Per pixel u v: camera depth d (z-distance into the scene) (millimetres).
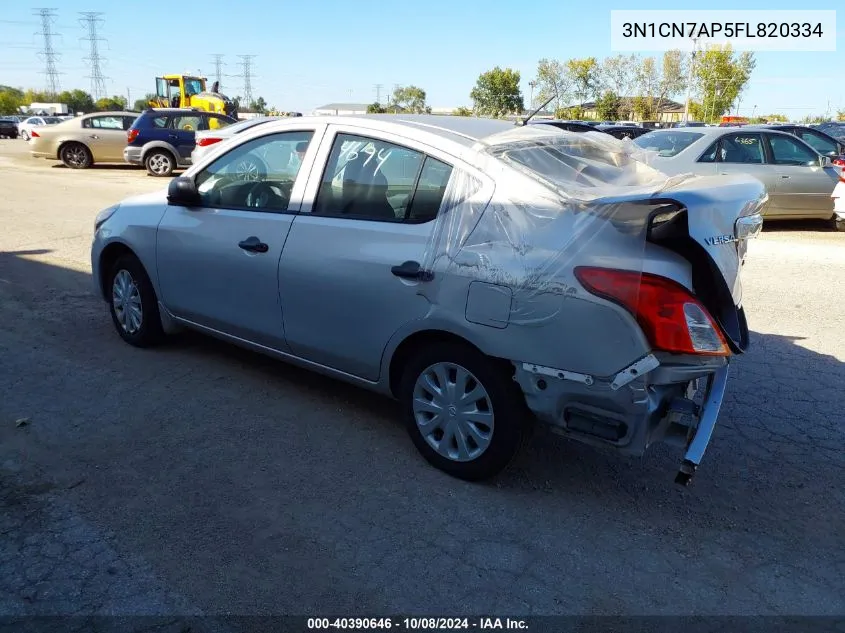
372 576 2822
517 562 2938
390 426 4109
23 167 20625
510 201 3207
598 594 2768
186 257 4543
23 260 8109
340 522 3164
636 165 4070
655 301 2867
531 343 3086
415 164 3557
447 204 3391
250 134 4359
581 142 4062
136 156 18453
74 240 9438
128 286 5133
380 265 3533
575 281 2965
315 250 3818
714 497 3467
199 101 26406
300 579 2787
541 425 3451
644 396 2938
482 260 3195
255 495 3352
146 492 3338
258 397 4438
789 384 4848
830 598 2779
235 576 2787
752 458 3848
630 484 3564
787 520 3289
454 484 3504
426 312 3385
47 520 3086
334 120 3975
